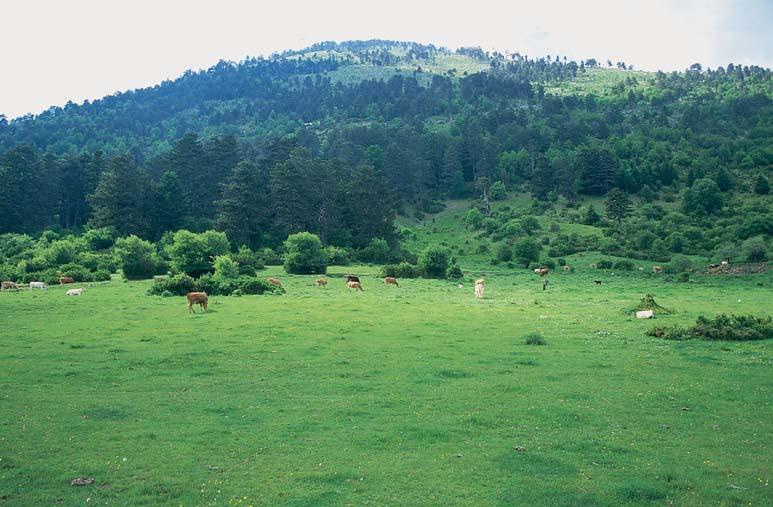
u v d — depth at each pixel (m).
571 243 128.12
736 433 17.41
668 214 150.00
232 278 65.06
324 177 125.56
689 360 27.97
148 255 77.81
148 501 12.64
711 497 13.01
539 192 180.88
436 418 18.75
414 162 193.00
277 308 46.75
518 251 114.25
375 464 14.81
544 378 24.31
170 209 124.44
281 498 12.83
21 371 24.88
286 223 119.50
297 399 21.05
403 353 29.61
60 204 140.38
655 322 40.59
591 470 14.51
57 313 42.97
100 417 18.67
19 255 92.75
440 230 161.12
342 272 90.62
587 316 44.53
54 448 15.76
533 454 15.55
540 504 12.59
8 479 13.68
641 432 17.48
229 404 20.25
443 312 46.50
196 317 41.31
